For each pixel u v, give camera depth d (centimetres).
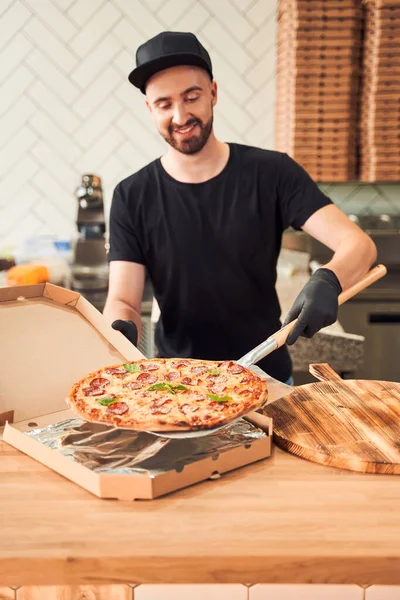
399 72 311
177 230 180
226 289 183
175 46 157
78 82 338
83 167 347
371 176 324
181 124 162
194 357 189
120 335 136
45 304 135
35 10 329
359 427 116
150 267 188
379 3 302
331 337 228
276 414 123
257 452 108
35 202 348
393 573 83
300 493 98
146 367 130
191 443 108
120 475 96
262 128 350
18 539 87
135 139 346
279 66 334
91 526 90
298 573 84
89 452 105
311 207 176
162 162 182
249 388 117
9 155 343
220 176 178
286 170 179
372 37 310
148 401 112
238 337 188
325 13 304
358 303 299
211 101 171
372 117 318
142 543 86
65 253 312
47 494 98
